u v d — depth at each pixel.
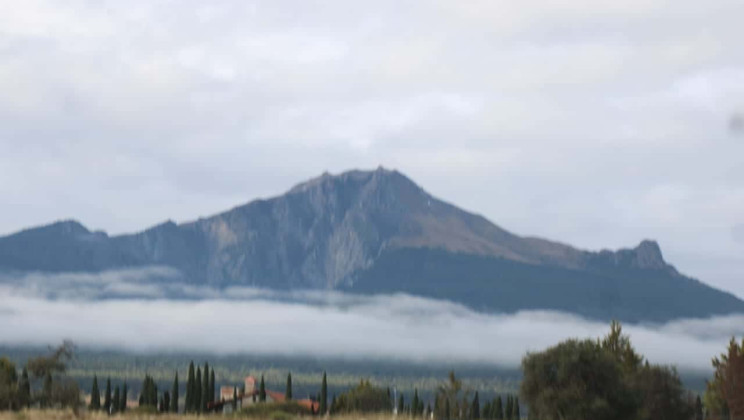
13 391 94.38
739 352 98.00
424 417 76.44
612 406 78.50
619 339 97.25
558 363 79.56
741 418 92.19
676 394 90.62
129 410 80.81
